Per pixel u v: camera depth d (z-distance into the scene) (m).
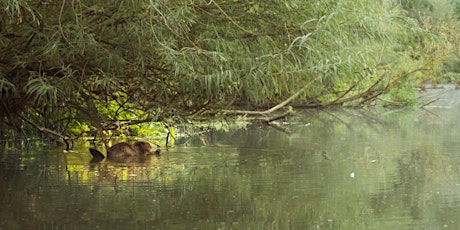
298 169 9.05
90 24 8.76
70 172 8.57
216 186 7.79
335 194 7.46
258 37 9.63
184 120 10.79
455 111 21.41
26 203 6.81
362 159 10.06
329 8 9.59
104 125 10.67
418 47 23.41
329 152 10.85
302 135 13.61
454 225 6.18
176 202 6.94
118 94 10.82
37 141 11.59
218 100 10.66
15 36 8.55
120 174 8.48
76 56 9.07
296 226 6.11
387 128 15.39
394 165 9.52
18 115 10.34
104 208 6.64
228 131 14.08
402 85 23.11
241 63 9.55
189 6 8.94
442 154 10.67
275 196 7.30
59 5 8.33
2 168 8.84
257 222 6.21
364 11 10.20
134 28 8.59
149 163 9.38
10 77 9.07
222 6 9.28
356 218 6.41
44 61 8.90
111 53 8.72
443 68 31.56
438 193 7.56
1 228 5.86
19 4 7.66
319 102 20.95
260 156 10.22
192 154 10.33
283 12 9.53
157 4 8.01
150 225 6.04
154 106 10.34
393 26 11.26
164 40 8.62
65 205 6.74
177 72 8.57
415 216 6.50
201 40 9.14
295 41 9.52
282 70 9.57
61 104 10.56
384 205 6.98
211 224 6.12
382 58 21.28
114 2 8.27
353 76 11.80
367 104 23.28
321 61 9.74
